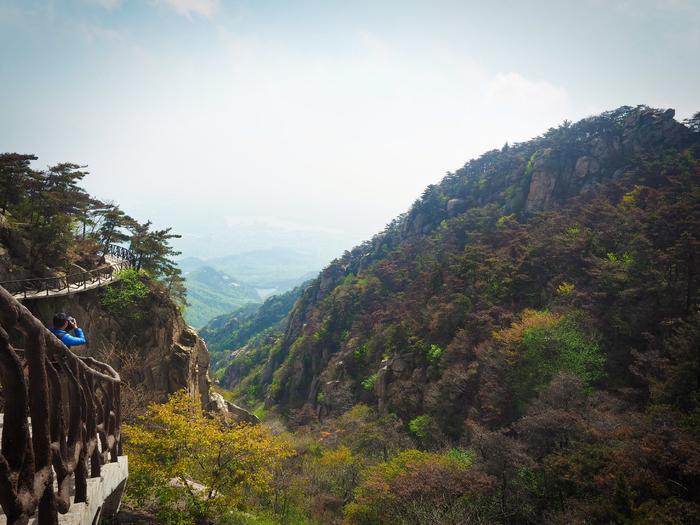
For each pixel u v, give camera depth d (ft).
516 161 336.90
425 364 164.86
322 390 228.84
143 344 80.69
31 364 9.04
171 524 36.35
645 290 116.47
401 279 284.41
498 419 109.29
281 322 505.25
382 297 281.74
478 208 315.58
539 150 305.53
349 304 302.45
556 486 66.74
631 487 57.16
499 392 112.68
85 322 73.87
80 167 104.12
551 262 159.94
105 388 21.93
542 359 108.17
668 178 192.24
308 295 401.49
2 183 82.74
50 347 10.99
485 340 139.03
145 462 37.01
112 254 110.63
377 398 185.98
